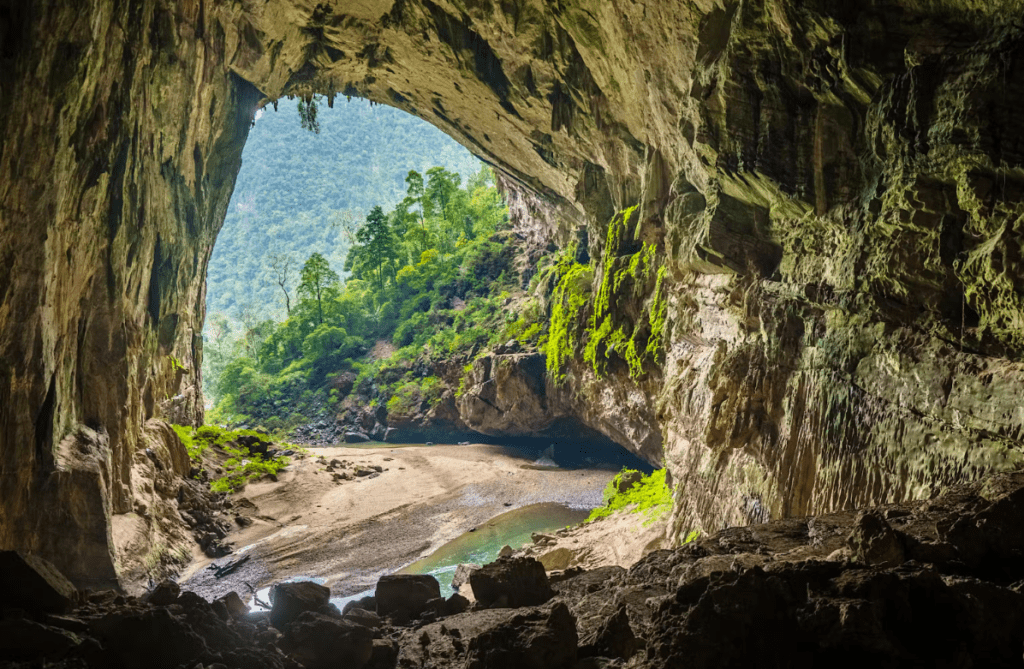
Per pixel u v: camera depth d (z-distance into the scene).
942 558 6.64
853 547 6.80
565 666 5.98
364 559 32.97
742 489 19.08
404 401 66.56
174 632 5.84
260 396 74.69
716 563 7.81
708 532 21.19
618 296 33.03
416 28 33.69
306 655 6.50
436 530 37.12
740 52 16.67
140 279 31.27
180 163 34.44
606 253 34.09
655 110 25.23
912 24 12.59
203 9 31.84
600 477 47.09
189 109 33.34
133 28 25.62
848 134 14.81
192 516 35.38
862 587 5.51
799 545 8.73
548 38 30.52
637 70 24.92
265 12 33.06
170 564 30.42
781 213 17.41
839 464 14.37
